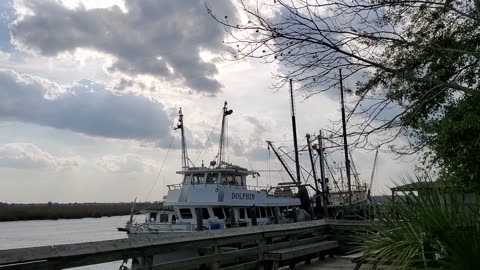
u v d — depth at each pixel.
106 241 5.53
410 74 5.51
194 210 22.23
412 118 5.94
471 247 3.76
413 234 4.07
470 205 4.21
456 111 7.16
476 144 7.11
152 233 19.91
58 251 4.83
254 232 8.39
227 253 7.65
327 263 9.91
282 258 8.45
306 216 27.83
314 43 5.26
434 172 7.68
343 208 23.64
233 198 22.72
